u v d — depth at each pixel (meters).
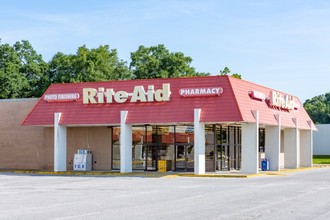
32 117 45.47
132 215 16.31
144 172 42.78
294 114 52.44
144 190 26.31
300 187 27.92
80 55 82.88
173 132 44.69
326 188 27.16
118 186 29.25
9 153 49.53
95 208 18.23
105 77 85.31
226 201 20.62
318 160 70.62
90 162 46.47
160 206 18.86
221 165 46.00
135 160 45.97
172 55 89.94
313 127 56.09
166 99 41.28
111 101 43.19
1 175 40.78
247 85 43.16
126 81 43.53
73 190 26.48
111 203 19.94
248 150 41.12
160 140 45.16
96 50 90.75
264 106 44.44
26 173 43.84
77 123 43.56
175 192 24.97
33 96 84.06
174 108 40.97
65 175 40.88
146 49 92.94
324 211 17.42
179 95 41.25
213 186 28.95
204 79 40.97
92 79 80.62
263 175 40.19
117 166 46.25
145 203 19.92
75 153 47.31
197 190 26.17
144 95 42.03
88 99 43.81
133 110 42.12
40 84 85.19
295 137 51.09
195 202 20.27
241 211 17.39
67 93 44.97
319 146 84.44
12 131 49.53
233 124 44.94
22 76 83.19
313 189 26.52
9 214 16.61
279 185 29.50
